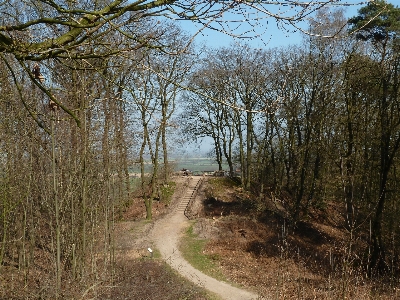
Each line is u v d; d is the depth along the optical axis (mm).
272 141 31047
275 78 21484
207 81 19406
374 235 17391
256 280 16500
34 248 15023
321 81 24609
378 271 15766
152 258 19078
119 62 5324
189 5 3975
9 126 11922
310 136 26281
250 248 21609
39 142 11664
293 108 23219
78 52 4797
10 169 12328
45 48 4035
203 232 24234
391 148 18953
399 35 18797
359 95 22500
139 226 25453
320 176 27344
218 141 36750
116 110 14703
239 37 4113
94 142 14539
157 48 4531
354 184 21125
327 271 17078
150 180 31969
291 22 3834
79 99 11305
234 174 37094
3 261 14234
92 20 4215
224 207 29188
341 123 23609
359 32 20844
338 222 26062
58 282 11156
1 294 11570
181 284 15383
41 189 13586
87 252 14586
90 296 11742
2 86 10469
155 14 4113
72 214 12719
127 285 13703
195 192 32062
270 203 29656
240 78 21125
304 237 23359
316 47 24125
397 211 18125
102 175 15234
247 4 3611
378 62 20344
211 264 19016
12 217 14242
